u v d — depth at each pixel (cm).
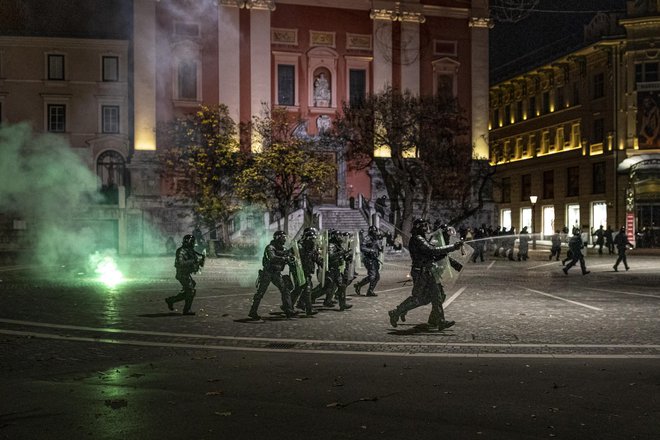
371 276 1820
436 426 632
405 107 4406
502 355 977
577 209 5666
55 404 699
